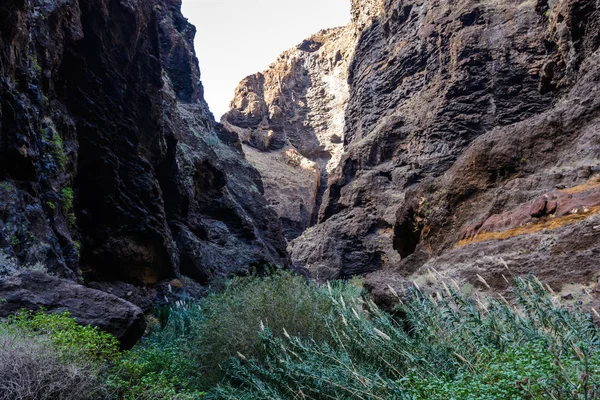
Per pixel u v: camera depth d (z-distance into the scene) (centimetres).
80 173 1370
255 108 6938
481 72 3139
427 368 366
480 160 963
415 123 3503
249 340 606
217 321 650
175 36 3925
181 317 931
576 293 512
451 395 302
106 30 1473
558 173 798
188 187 2184
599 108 847
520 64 3014
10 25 864
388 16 4322
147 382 420
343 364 386
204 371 626
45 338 365
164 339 875
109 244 1415
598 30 1308
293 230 5669
